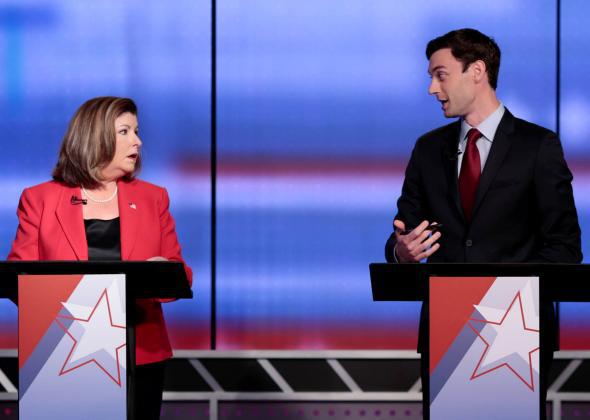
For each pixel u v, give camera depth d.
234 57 14.98
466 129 10.18
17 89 14.95
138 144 9.79
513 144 9.89
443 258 10.05
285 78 14.98
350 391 14.75
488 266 7.63
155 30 14.98
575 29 14.84
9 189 14.91
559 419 14.54
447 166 10.16
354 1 14.98
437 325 7.64
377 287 8.10
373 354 14.65
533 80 14.89
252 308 15.02
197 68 14.98
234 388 14.75
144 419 9.45
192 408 14.77
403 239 8.80
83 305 7.79
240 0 14.96
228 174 15.03
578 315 14.84
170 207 15.00
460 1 14.91
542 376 7.64
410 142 15.02
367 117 15.03
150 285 8.13
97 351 7.78
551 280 7.79
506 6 14.89
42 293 7.77
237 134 15.00
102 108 9.67
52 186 9.88
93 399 7.77
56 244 9.52
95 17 14.95
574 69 14.88
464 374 7.62
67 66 14.95
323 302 15.02
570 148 14.88
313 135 15.03
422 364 7.99
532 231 9.98
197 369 14.71
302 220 15.03
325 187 15.05
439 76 10.12
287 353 14.66
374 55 14.98
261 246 15.03
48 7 14.93
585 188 14.84
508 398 7.60
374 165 15.02
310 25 14.98
